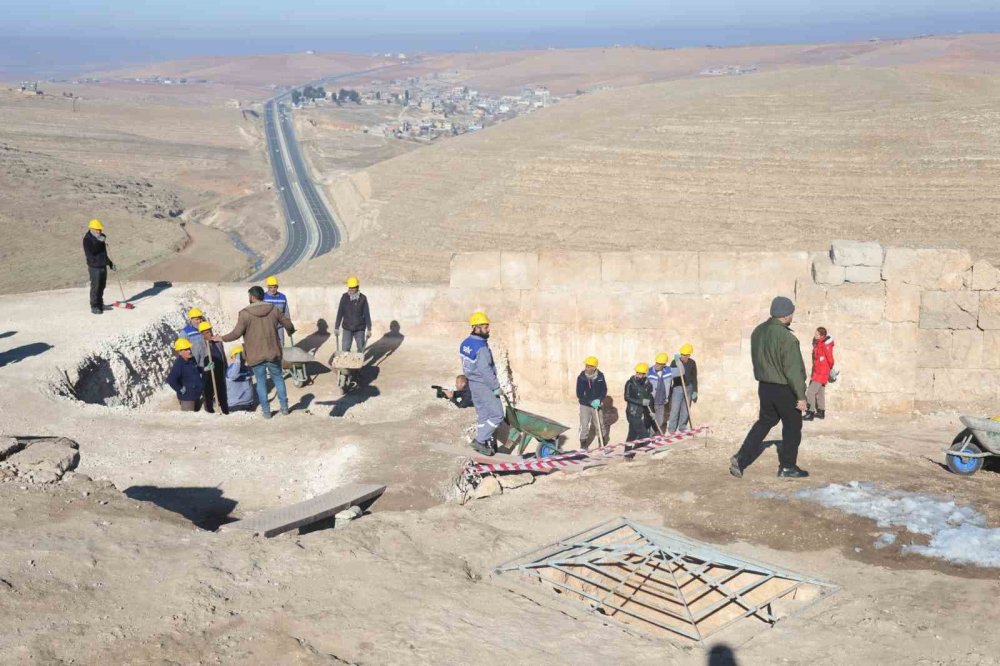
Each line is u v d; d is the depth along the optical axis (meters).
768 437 11.74
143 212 182.62
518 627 5.86
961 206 96.69
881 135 120.12
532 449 13.40
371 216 167.62
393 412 12.18
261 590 5.88
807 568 7.14
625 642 5.89
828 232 97.56
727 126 134.25
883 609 6.29
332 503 8.25
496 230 119.38
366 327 14.67
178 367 12.48
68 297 18.33
